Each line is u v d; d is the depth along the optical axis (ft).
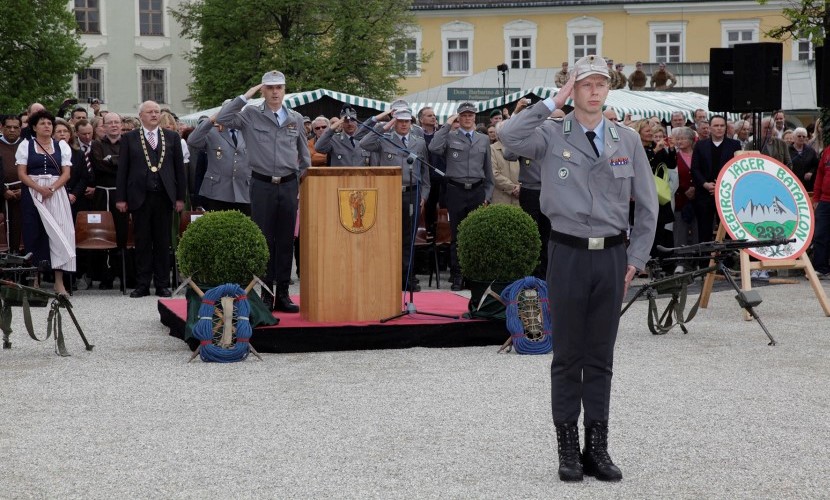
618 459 21.11
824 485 19.42
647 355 32.27
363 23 155.84
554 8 196.03
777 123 67.10
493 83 117.29
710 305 43.65
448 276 55.52
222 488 19.29
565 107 70.38
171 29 196.44
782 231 41.42
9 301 32.96
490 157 47.65
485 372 29.53
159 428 23.50
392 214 34.06
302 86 154.92
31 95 147.43
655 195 20.43
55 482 19.71
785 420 24.11
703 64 165.07
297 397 26.48
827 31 67.51
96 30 192.54
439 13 199.31
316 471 20.27
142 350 33.32
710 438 22.58
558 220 20.17
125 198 46.65
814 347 33.58
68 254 45.85
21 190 45.96
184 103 197.57
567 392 20.24
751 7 190.39
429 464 20.72
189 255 31.86
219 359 31.04
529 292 32.68
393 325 33.27
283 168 36.83
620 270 20.18
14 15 145.69
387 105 90.27
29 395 26.96
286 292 37.52
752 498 18.72
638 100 88.89
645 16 193.98
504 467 20.57
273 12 155.94
